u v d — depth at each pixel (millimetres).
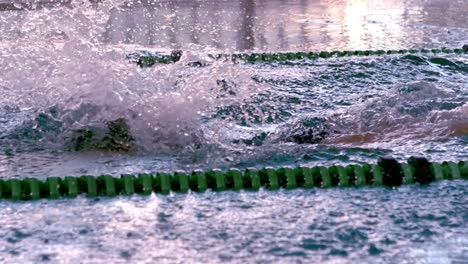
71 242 6441
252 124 10523
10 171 8586
